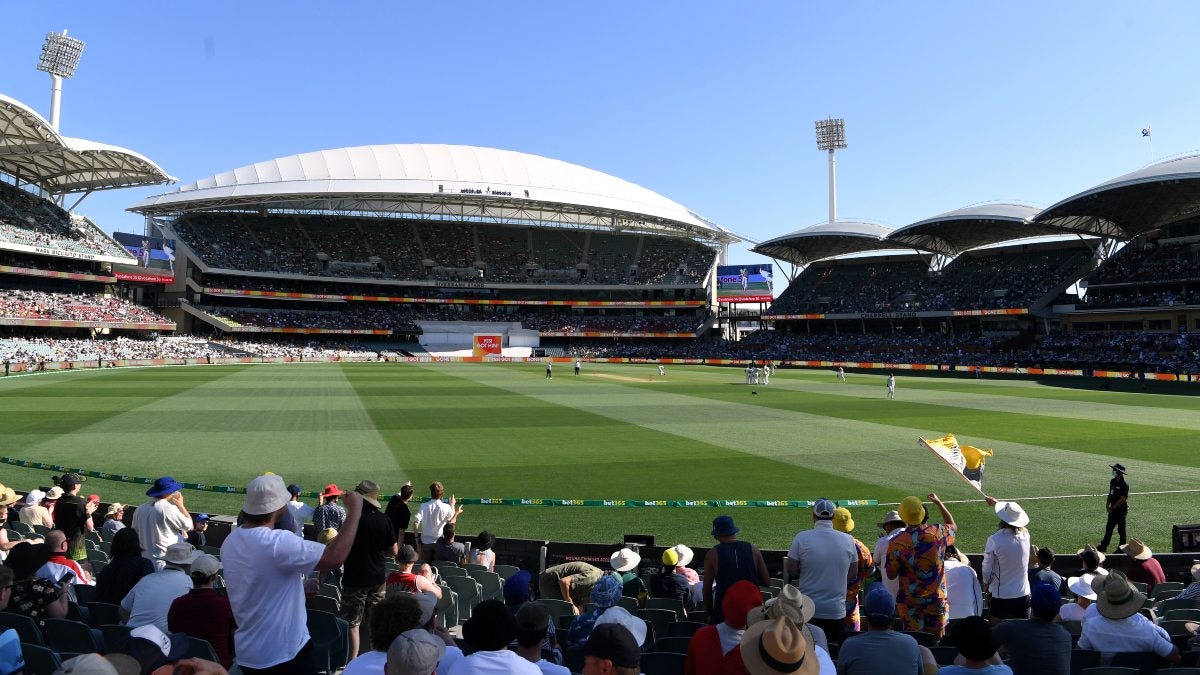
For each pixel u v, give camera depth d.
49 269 77.56
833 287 98.12
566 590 8.05
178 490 9.46
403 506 10.76
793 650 3.61
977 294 83.06
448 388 48.25
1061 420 32.00
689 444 24.77
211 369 66.25
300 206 100.06
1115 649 6.15
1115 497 13.02
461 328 104.69
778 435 27.06
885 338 88.12
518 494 17.31
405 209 104.00
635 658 3.90
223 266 95.00
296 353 90.00
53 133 62.28
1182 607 8.22
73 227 80.38
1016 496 17.28
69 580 7.20
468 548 11.29
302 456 21.80
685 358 96.38
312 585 7.67
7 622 6.09
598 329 108.00
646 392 46.97
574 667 5.72
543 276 110.44
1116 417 33.09
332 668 7.17
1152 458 22.28
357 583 6.88
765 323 107.19
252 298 98.94
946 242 85.06
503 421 30.62
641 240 118.75
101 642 5.94
